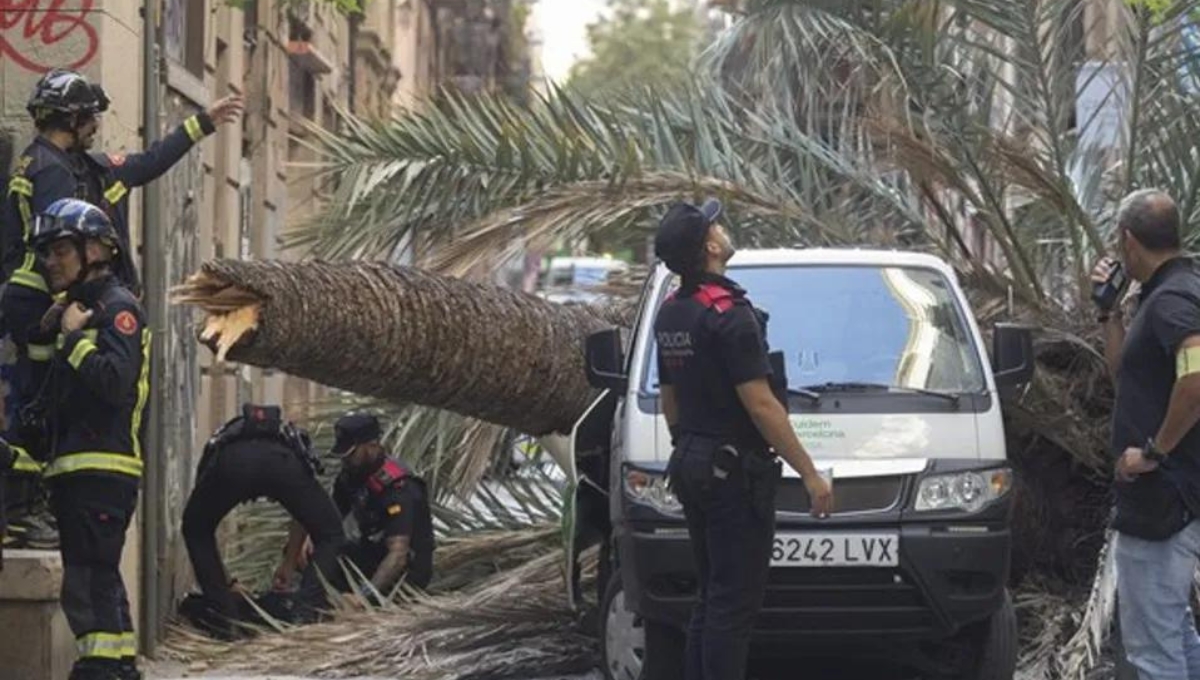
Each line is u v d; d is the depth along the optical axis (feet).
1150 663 25.18
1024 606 35.19
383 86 110.63
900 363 31.60
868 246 38.60
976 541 29.86
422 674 34.96
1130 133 41.88
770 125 44.01
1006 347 31.71
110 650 28.68
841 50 43.73
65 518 28.60
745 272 33.14
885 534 29.58
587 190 42.22
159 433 36.76
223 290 30.76
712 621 26.18
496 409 36.24
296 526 41.01
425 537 39.42
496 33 175.22
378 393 34.73
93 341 28.09
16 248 29.68
